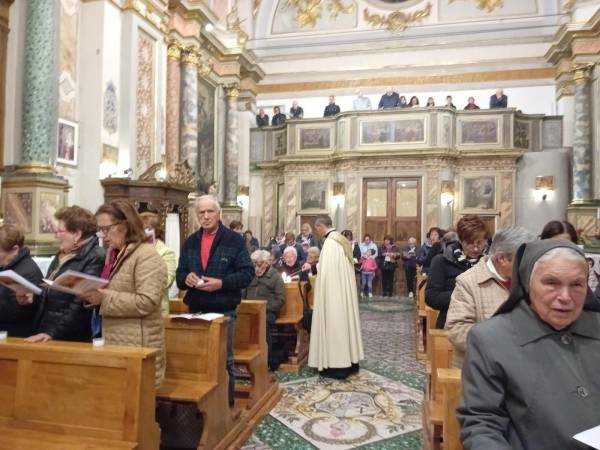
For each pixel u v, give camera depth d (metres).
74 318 3.11
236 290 4.12
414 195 15.52
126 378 2.68
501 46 17.02
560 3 16.56
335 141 16.31
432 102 16.03
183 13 12.13
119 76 9.24
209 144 14.59
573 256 1.63
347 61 18.09
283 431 4.27
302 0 18.56
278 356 6.21
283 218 16.88
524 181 15.53
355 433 4.24
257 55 18.59
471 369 1.75
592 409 1.58
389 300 12.95
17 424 2.80
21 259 3.27
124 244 3.07
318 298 5.90
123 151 9.20
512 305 1.80
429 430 3.70
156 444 2.84
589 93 13.79
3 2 7.56
